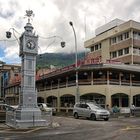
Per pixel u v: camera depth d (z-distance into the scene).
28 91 23.89
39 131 20.34
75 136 17.34
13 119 23.84
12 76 87.81
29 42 24.53
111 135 17.73
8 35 29.81
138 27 50.00
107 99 42.28
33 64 24.55
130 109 40.69
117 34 52.53
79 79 46.84
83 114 33.38
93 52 60.03
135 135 17.72
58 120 30.95
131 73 45.56
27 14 25.48
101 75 44.34
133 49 49.94
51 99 55.19
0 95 88.88
